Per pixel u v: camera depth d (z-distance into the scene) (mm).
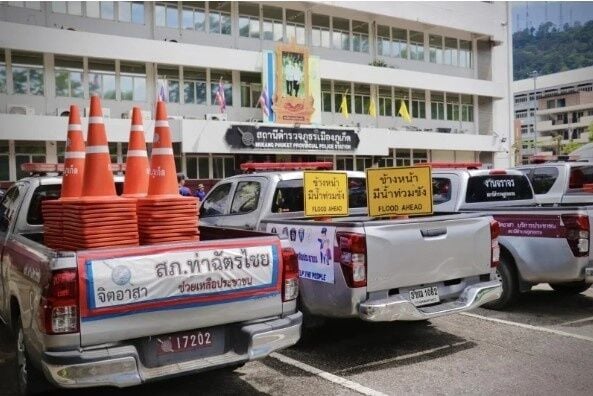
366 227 4441
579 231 5809
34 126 20656
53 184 5230
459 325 5910
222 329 3705
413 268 4625
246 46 27531
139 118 4602
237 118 26594
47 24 22859
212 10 26672
